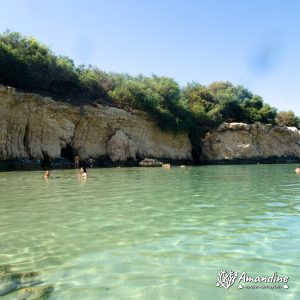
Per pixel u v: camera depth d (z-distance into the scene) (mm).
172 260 5766
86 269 5383
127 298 4430
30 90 33969
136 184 17781
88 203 11438
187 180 20391
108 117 39156
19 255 6043
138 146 42812
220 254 6070
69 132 35688
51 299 4398
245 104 62469
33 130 32594
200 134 52781
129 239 6992
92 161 36750
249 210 10164
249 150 53500
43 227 7988
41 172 26625
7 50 32344
